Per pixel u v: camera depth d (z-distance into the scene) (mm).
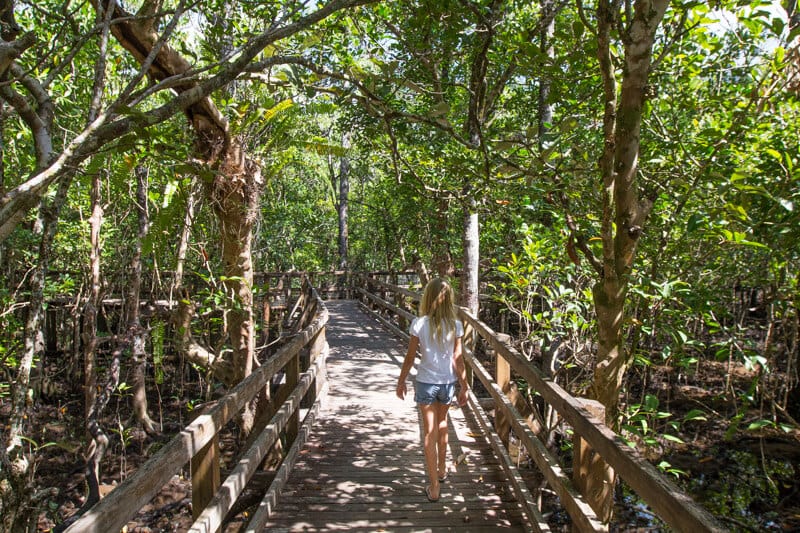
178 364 11828
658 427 8516
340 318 14117
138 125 2197
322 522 3648
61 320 12516
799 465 7457
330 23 4598
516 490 3793
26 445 6738
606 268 3164
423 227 13148
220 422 2824
